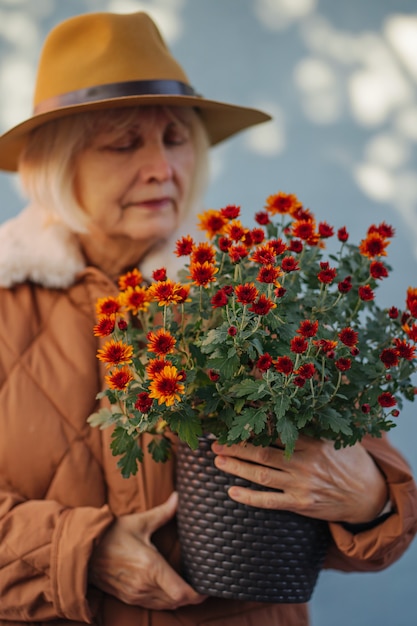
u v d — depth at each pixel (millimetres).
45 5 3326
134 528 1667
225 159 3395
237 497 1525
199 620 1700
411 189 3457
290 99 3430
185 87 1859
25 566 1639
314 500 1548
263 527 1541
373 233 1534
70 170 1806
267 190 3406
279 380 1386
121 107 1767
